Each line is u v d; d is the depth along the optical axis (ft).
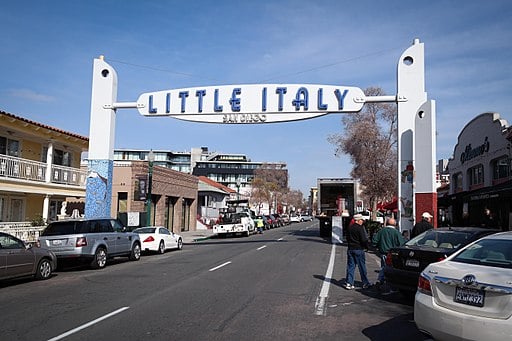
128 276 43.75
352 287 35.78
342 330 23.67
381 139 102.73
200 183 175.52
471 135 102.12
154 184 105.09
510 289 16.71
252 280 40.09
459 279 18.24
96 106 66.95
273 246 80.23
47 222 73.05
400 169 58.70
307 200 513.45
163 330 23.26
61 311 27.71
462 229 32.14
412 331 23.53
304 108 61.67
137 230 70.90
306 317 26.37
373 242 37.60
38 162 77.46
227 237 116.67
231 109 63.26
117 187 99.96
